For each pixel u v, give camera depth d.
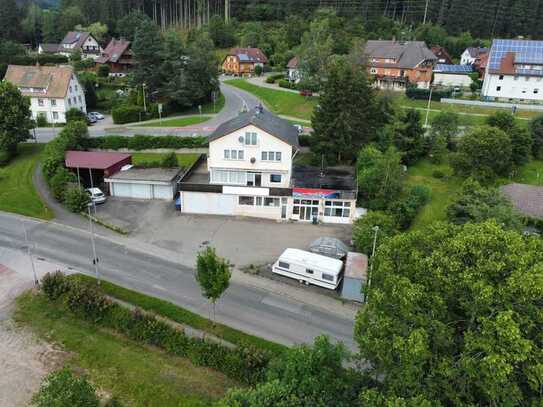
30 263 37.84
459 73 95.19
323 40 95.94
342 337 29.84
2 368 26.91
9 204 49.59
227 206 48.25
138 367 26.97
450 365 17.39
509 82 78.88
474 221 36.00
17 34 155.12
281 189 46.22
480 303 16.98
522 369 16.19
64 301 31.88
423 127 63.69
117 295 33.31
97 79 114.06
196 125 78.44
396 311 19.22
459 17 143.75
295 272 36.16
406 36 131.00
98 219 46.53
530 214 38.75
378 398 17.83
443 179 52.12
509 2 140.12
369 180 46.88
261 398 19.61
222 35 153.38
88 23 170.38
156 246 41.41
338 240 41.03
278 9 168.62
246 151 46.72
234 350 26.78
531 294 16.17
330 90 54.94
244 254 40.34
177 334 28.41
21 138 64.06
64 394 19.95
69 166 52.94
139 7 183.75
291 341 29.17
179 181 48.97
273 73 132.88
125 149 64.69
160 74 90.00
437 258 18.70
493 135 48.66
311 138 57.69
